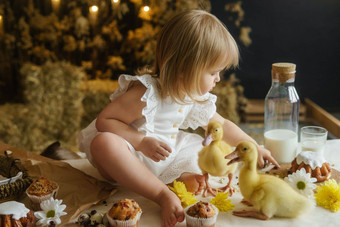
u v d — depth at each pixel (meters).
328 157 1.55
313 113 3.07
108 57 3.34
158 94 1.30
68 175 1.36
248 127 3.07
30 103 2.82
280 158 1.49
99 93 2.95
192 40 1.21
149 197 1.18
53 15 3.22
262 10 3.29
